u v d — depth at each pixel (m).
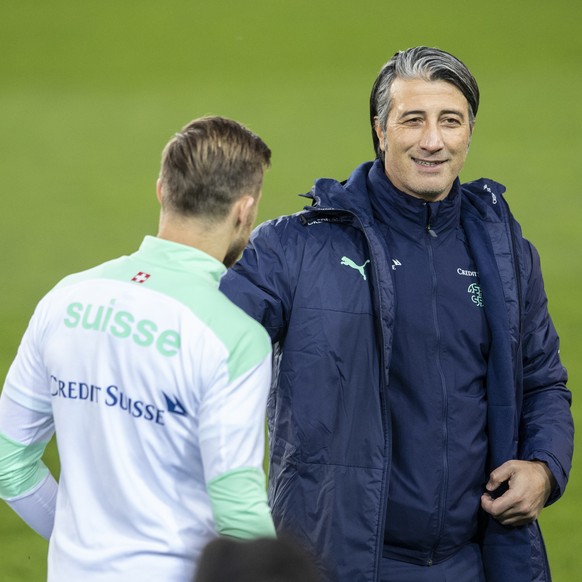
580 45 62.91
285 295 9.12
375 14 70.94
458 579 9.34
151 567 7.12
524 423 9.78
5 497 8.02
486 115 50.00
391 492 9.12
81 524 7.30
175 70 61.41
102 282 7.51
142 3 74.12
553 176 40.72
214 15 71.56
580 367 22.95
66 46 65.44
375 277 9.00
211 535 7.29
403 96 9.25
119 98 55.97
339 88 57.09
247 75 60.31
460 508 9.24
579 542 16.03
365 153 45.22
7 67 61.69
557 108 50.88
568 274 29.53
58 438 7.52
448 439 9.19
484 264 9.43
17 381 7.71
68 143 47.94
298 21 70.44
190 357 7.15
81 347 7.38
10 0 74.31
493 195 9.79
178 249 7.52
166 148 7.71
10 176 43.00
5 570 15.08
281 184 40.69
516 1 71.94
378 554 8.88
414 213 9.38
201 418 7.16
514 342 9.38
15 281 30.28
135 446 7.24
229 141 7.58
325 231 9.32
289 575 4.80
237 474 7.06
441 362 9.28
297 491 8.99
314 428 8.94
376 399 9.02
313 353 8.98
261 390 7.28
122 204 39.06
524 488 8.99
